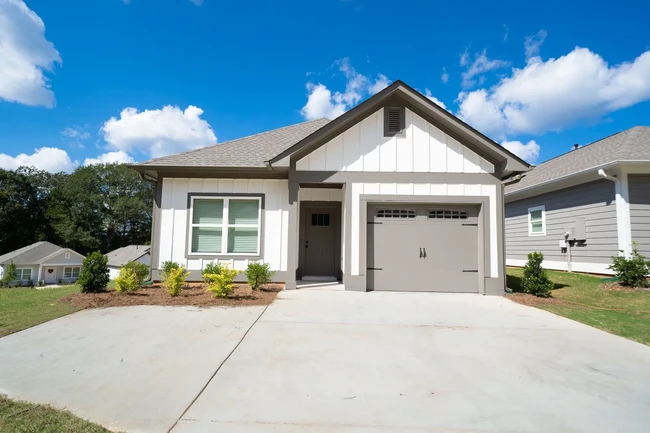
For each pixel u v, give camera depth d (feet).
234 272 26.76
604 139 47.47
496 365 13.92
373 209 31.09
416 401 10.91
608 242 36.14
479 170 30.68
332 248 37.37
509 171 30.30
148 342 16.19
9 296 27.14
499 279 29.53
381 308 23.47
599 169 35.01
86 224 155.43
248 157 34.04
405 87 29.71
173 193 33.32
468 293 30.01
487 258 29.76
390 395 11.29
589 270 38.63
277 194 33.32
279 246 32.96
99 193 162.20
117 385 11.85
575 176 38.45
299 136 39.63
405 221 30.96
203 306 23.36
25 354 14.65
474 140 30.17
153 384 11.93
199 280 32.60
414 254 30.66
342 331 18.13
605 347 16.17
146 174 34.19
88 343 16.02
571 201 41.57
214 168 31.99
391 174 30.66
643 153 34.37
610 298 27.45
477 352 15.34
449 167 30.71
